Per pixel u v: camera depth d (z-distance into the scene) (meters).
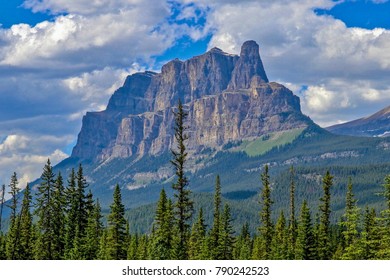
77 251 132.75
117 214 129.50
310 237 134.12
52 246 134.00
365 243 95.38
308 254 133.50
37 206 133.50
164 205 135.50
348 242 102.38
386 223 93.25
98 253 136.88
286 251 137.12
